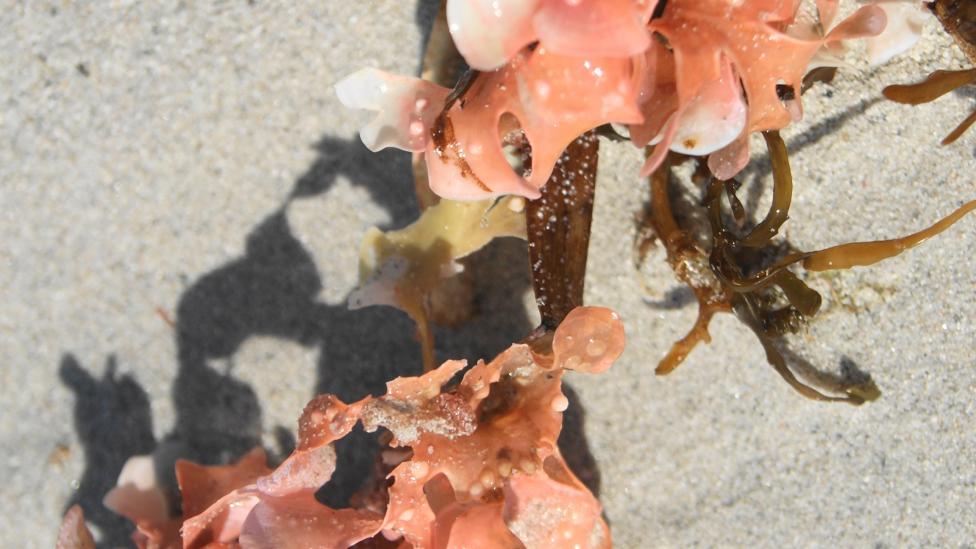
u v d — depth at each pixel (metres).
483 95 0.25
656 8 0.26
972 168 0.29
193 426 0.30
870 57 0.28
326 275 0.30
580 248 0.28
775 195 0.28
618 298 0.29
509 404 0.27
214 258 0.30
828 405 0.30
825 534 0.30
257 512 0.27
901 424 0.30
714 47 0.25
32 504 0.30
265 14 0.29
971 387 0.30
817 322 0.29
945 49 0.29
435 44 0.29
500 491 0.27
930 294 0.30
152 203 0.30
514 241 0.29
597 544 0.28
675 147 0.26
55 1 0.29
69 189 0.30
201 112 0.30
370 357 0.30
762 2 0.25
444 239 0.29
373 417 0.26
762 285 0.28
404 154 0.29
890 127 0.29
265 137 0.30
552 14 0.24
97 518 0.30
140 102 0.30
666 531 0.30
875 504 0.30
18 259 0.30
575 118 0.25
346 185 0.30
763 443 0.30
